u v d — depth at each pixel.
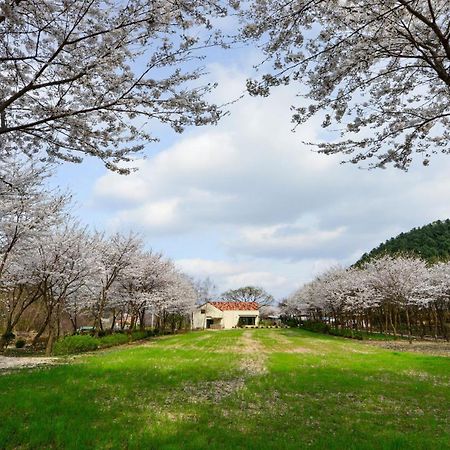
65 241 25.88
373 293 44.16
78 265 26.89
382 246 83.38
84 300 34.06
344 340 39.31
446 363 18.27
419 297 41.12
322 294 55.09
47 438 6.84
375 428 7.87
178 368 15.37
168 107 7.49
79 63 7.45
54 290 28.25
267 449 6.46
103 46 7.12
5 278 25.11
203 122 7.80
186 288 59.06
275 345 30.56
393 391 11.48
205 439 6.84
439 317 43.50
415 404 10.02
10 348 29.53
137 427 7.47
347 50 6.78
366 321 55.50
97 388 10.87
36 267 25.34
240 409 9.23
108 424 7.63
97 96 7.77
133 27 7.11
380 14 6.37
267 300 117.25
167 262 45.09
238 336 43.88
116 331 42.09
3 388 10.79
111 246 33.62
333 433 7.48
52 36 7.49
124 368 14.78
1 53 7.68
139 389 11.09
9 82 7.85
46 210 20.02
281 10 6.32
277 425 7.98
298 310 79.75
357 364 17.75
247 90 7.04
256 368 16.06
